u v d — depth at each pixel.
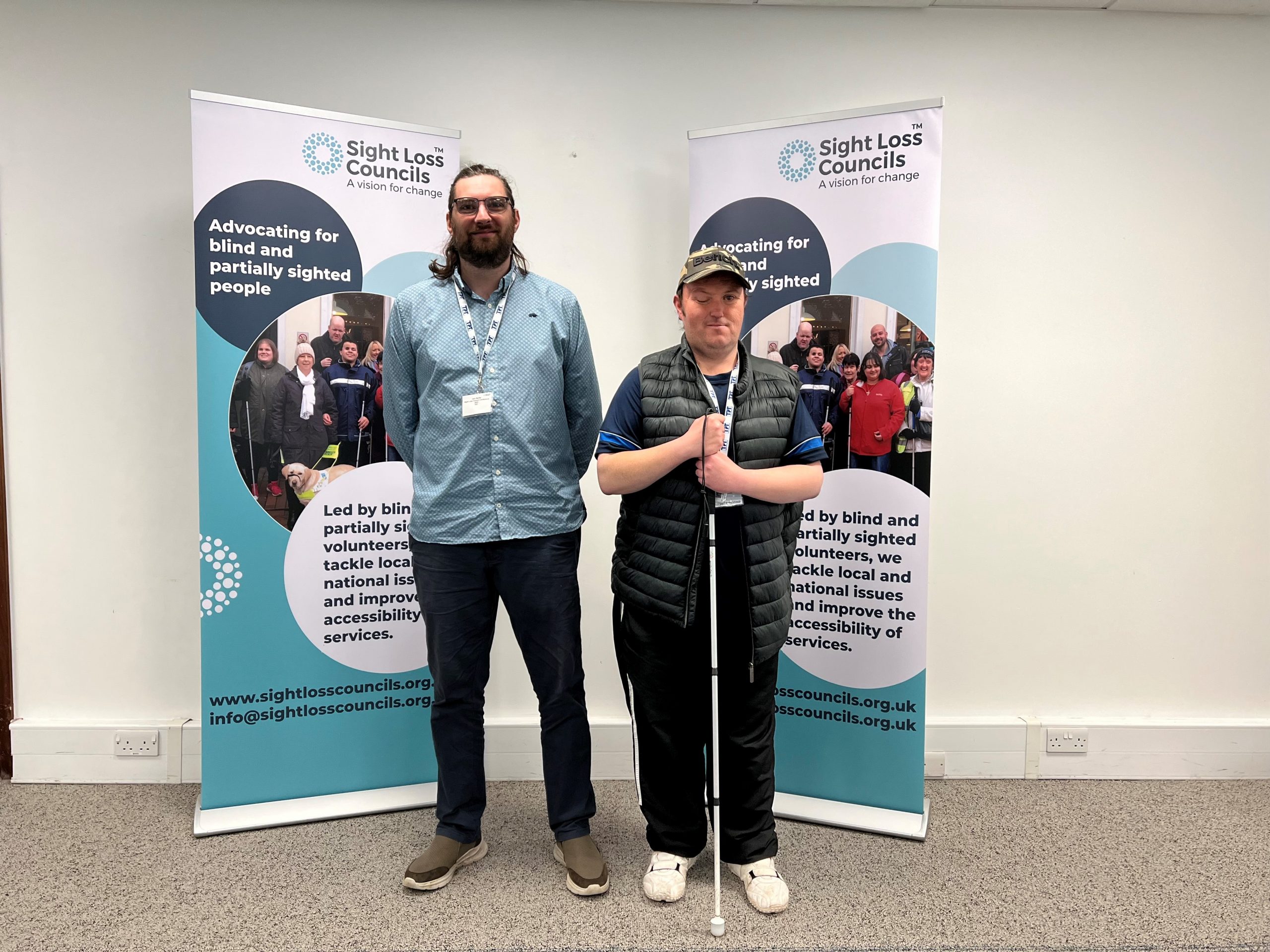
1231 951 1.75
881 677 2.35
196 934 1.80
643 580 1.87
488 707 2.72
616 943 1.78
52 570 2.62
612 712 2.74
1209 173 2.63
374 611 2.42
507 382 1.94
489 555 1.97
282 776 2.37
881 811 2.36
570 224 2.65
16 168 2.53
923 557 2.29
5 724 2.63
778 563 1.88
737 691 1.91
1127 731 2.69
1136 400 2.68
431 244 2.41
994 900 1.95
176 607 2.66
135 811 2.42
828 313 2.34
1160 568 2.71
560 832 2.04
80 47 2.52
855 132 2.27
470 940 1.79
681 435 1.83
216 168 2.22
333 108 2.59
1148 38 2.60
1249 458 2.69
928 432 2.27
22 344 2.57
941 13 2.61
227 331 2.26
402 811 2.42
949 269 2.65
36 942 1.77
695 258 1.84
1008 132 2.62
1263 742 2.70
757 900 1.90
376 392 2.39
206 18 2.54
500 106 2.62
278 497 2.33
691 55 2.62
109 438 2.61
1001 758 2.71
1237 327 2.67
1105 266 2.65
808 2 2.58
